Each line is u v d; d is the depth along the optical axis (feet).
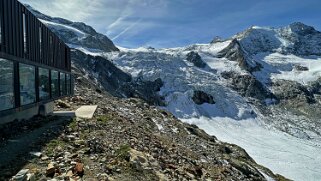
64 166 47.39
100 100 177.58
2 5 69.62
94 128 79.87
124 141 73.05
